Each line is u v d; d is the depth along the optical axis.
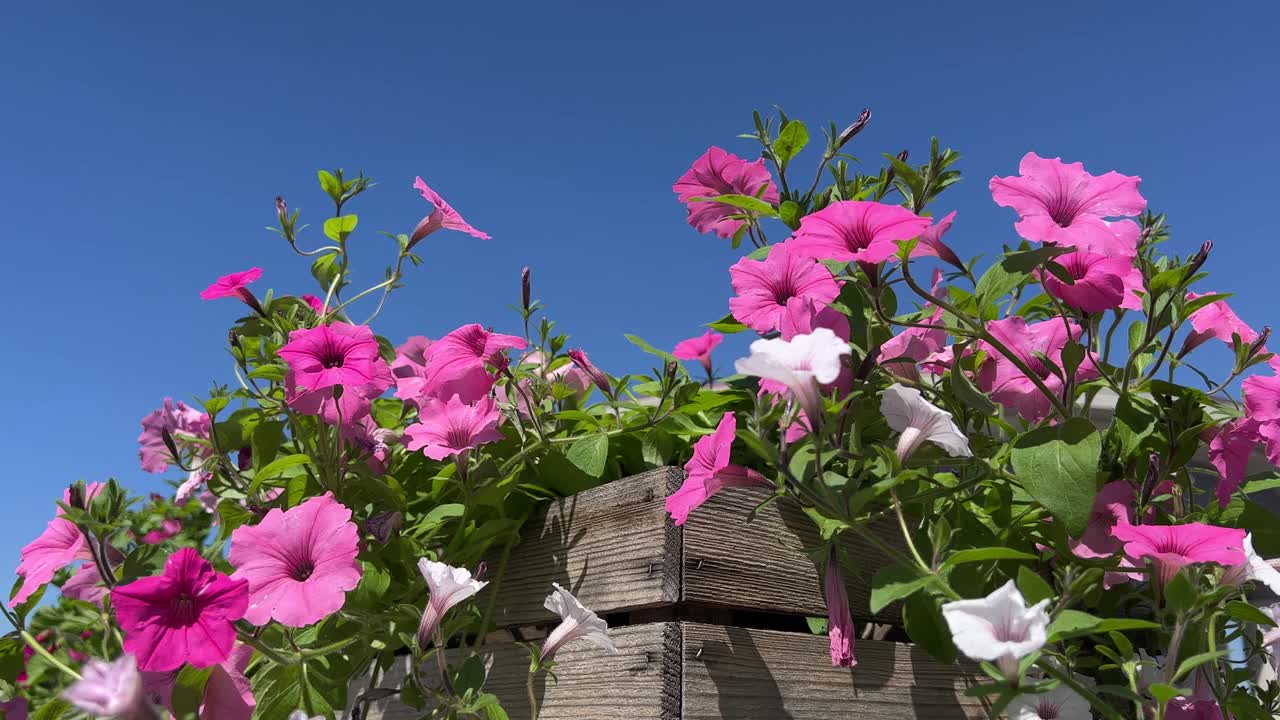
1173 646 1.43
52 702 1.75
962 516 1.88
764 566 1.92
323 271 2.32
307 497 2.26
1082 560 1.84
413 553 2.16
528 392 2.47
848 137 2.19
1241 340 2.02
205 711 1.64
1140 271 1.89
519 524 2.19
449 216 2.41
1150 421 1.94
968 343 1.97
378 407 2.65
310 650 1.88
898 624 2.11
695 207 2.57
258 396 2.22
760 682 1.77
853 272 2.02
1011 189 1.77
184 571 1.46
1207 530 1.41
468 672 1.99
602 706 1.80
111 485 1.89
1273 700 1.95
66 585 2.08
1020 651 1.16
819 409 1.44
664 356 2.35
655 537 1.86
